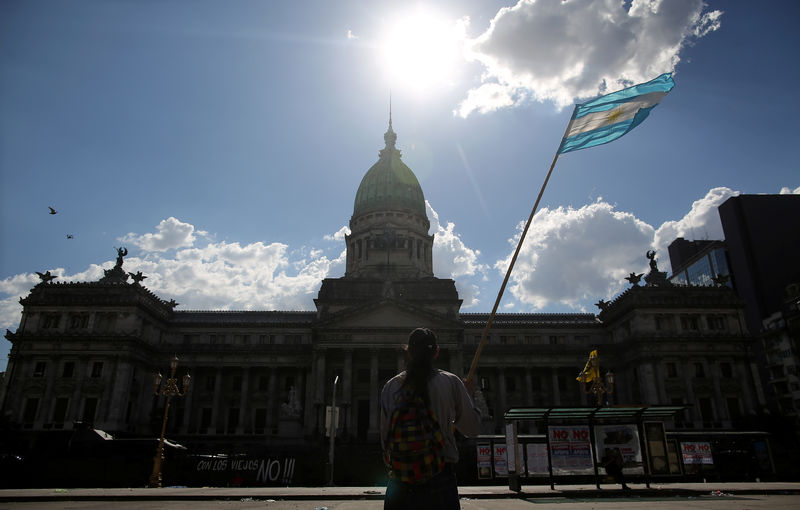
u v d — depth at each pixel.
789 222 132.88
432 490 5.80
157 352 98.56
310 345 99.31
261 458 51.19
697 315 96.62
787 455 70.44
